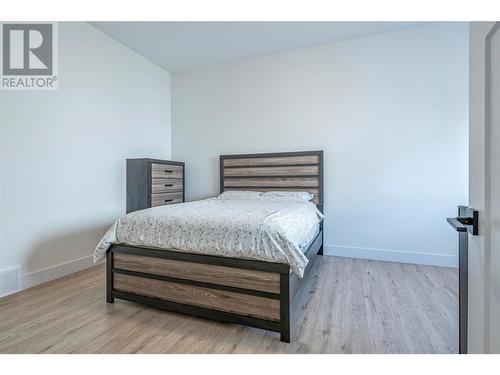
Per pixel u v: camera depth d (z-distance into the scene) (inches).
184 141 158.9
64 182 102.2
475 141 31.6
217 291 66.4
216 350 56.8
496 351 26.6
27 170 90.5
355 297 82.1
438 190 111.3
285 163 133.4
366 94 121.6
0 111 83.8
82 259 108.8
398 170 117.0
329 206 128.1
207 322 68.0
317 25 112.1
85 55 110.0
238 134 146.6
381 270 106.2
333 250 127.4
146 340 60.3
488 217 28.5
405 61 115.3
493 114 27.0
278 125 137.9
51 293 85.7
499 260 25.9
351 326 65.9
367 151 121.6
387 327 65.3
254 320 62.4
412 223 115.3
